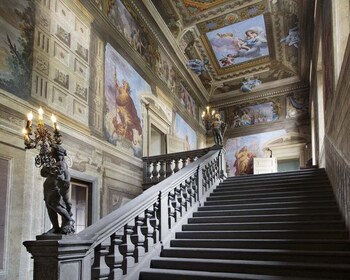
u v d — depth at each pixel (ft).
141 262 17.44
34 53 24.18
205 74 64.75
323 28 30.09
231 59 61.57
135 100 39.32
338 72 21.81
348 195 18.53
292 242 18.60
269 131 63.77
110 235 14.51
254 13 48.98
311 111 57.72
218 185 32.96
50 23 26.35
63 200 12.74
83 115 28.94
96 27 32.94
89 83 30.48
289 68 62.03
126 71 38.04
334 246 17.81
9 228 20.13
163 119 47.01
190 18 50.14
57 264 11.50
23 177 21.66
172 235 21.40
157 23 46.39
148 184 37.27
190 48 56.80
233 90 68.03
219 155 36.09
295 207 24.31
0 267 19.22
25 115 22.48
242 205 25.72
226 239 20.20
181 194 24.41
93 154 29.60
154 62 46.52
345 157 19.06
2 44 21.44
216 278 15.78
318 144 44.65
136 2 41.75
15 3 22.95
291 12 46.80
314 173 33.37
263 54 59.98
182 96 57.21
